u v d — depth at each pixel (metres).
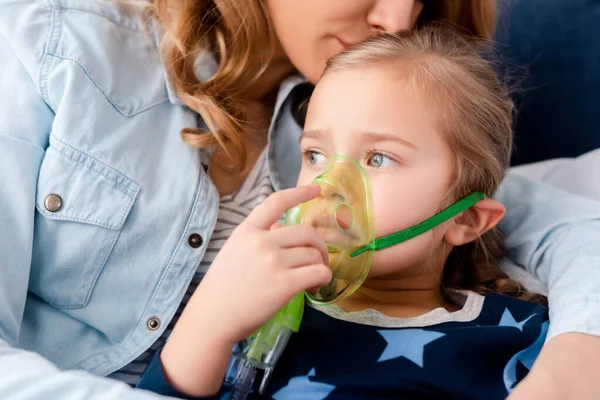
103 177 1.27
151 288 1.28
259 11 1.52
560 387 1.03
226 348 1.07
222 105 1.46
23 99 1.29
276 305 1.04
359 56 1.30
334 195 1.14
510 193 1.62
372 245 1.17
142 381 1.08
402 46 1.32
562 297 1.24
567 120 2.00
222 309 1.05
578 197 1.56
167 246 1.29
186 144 1.37
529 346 1.20
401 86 1.23
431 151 1.23
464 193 1.30
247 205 1.42
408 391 1.11
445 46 1.36
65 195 1.25
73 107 1.28
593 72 1.99
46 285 1.26
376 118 1.20
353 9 1.37
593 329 1.12
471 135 1.29
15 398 0.94
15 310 1.21
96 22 1.40
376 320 1.23
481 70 1.40
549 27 2.01
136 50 1.45
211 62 1.54
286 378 1.16
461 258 1.46
